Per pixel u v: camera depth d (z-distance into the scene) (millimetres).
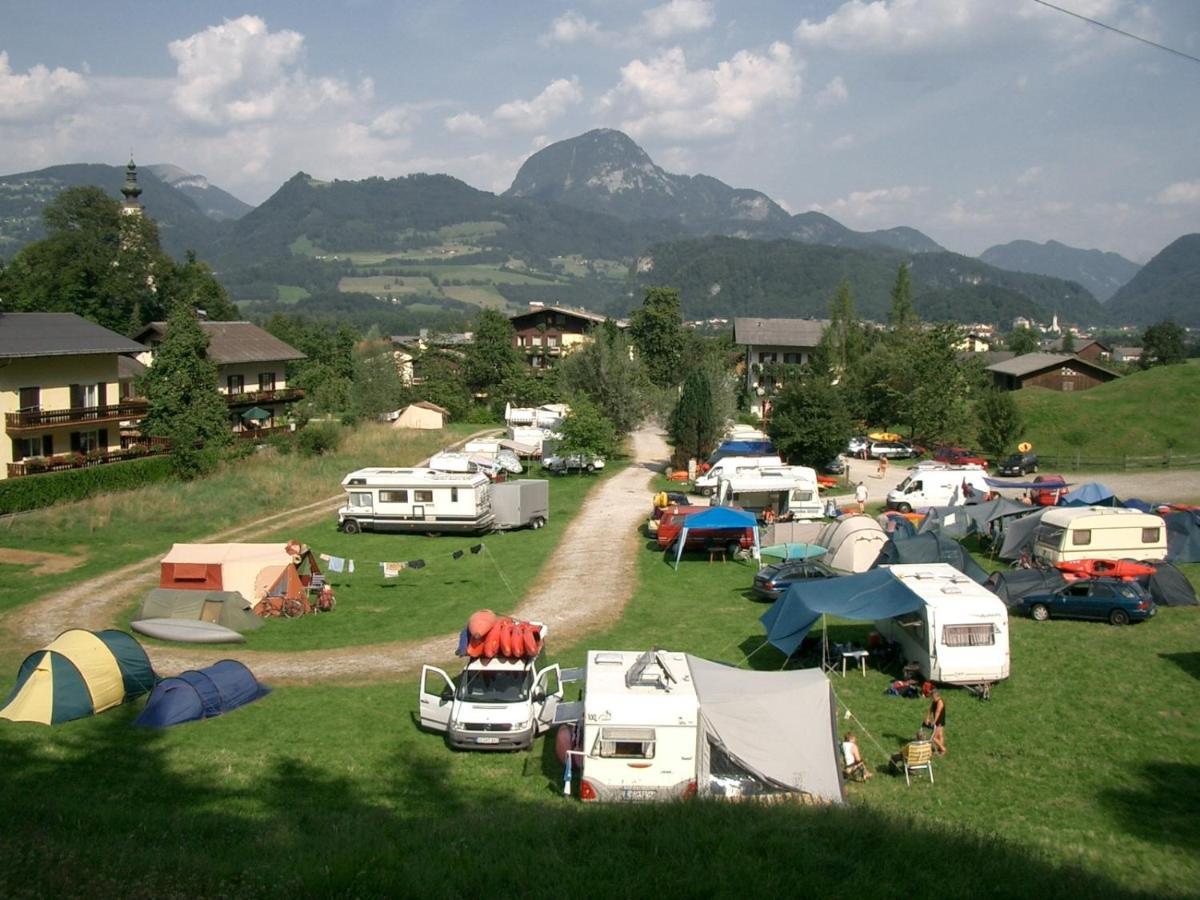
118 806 15969
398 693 24156
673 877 12031
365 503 47406
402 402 100625
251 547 33531
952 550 32406
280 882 11672
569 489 61188
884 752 19922
